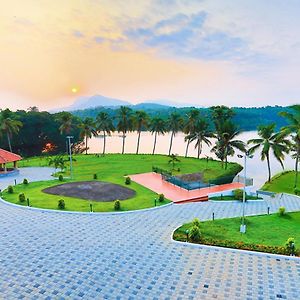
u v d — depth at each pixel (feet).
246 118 582.76
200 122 194.70
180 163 177.47
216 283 49.19
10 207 88.79
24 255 58.39
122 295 45.78
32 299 44.68
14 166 157.48
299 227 73.56
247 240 65.00
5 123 188.85
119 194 102.53
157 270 53.11
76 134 291.99
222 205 96.37
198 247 62.34
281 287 48.14
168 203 94.68
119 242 64.85
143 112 220.23
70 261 56.13
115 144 388.16
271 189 131.85
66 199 95.91
